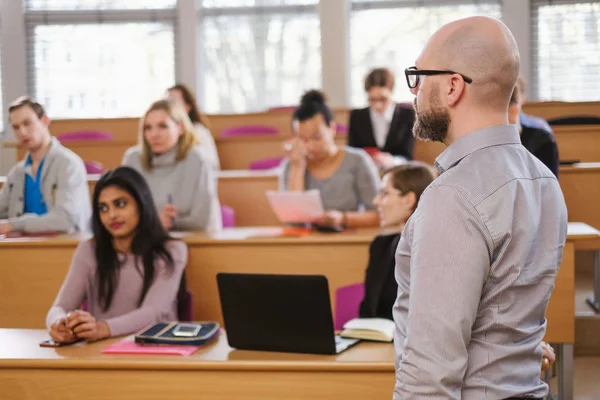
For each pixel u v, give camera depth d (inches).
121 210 101.4
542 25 302.8
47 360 75.4
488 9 307.1
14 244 127.4
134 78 325.1
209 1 323.3
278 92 323.0
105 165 228.5
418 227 47.1
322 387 71.9
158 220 105.1
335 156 143.6
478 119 48.9
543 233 48.9
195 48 320.8
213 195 142.7
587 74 301.0
